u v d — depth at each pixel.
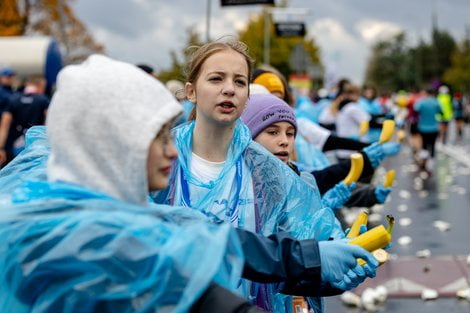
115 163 1.78
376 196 4.34
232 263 1.77
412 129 19.92
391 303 6.14
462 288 6.49
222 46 2.94
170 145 1.87
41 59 20.38
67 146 1.77
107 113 1.76
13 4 33.03
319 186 4.25
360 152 4.29
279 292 2.65
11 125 9.85
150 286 1.68
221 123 2.89
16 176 2.21
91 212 1.71
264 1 13.41
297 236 2.89
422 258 7.62
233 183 2.91
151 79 1.83
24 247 1.71
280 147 3.63
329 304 6.13
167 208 2.12
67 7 34.28
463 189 13.58
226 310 1.71
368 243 2.29
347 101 10.28
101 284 1.67
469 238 8.74
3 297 1.75
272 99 3.66
